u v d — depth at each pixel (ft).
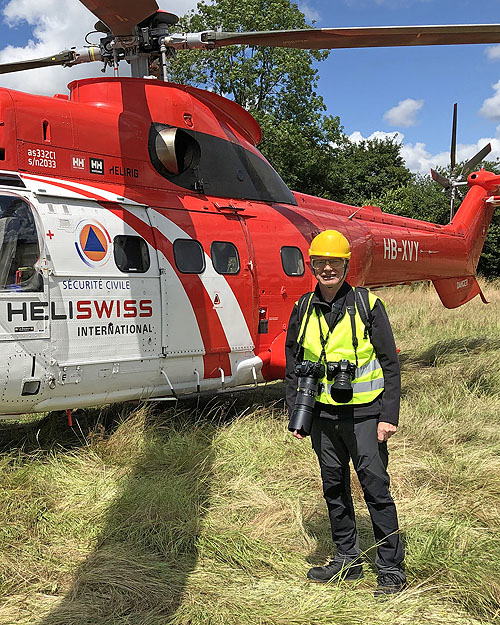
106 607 9.05
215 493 13.21
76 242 14.70
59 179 15.08
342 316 9.34
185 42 16.31
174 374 16.81
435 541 10.36
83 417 17.66
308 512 12.35
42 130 14.88
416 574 9.68
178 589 9.49
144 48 16.94
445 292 31.48
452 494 12.93
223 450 15.64
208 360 17.62
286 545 10.99
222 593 9.36
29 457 14.69
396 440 16.49
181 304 16.76
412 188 107.34
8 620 8.72
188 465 14.56
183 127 17.95
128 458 15.03
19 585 9.72
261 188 20.97
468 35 14.05
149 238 16.31
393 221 28.02
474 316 41.65
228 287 18.08
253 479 14.07
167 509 12.04
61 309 14.25
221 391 18.81
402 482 13.60
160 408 19.17
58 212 14.58
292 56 87.81
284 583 9.78
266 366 19.57
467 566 9.61
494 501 12.51
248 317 18.72
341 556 9.94
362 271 23.98
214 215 18.42
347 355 9.27
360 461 9.25
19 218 13.87
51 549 10.89
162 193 17.35
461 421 18.25
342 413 9.31
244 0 87.35
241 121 20.70
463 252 31.68
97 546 11.02
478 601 8.90
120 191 16.24
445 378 23.54
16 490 12.69
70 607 8.99
